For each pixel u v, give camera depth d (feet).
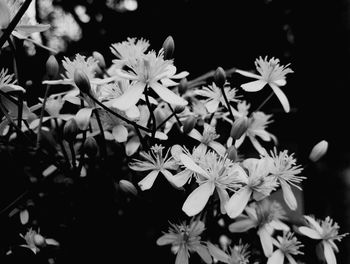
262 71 0.51
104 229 0.50
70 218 0.51
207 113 0.52
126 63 0.44
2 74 0.45
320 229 0.51
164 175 0.43
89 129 0.50
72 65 0.45
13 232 0.48
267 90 0.80
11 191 0.49
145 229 0.54
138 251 0.52
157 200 0.47
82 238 0.49
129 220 0.51
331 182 0.82
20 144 0.46
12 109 0.45
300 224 0.62
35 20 0.62
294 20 0.91
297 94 0.94
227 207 0.40
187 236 0.46
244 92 0.78
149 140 0.47
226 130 0.58
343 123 0.82
